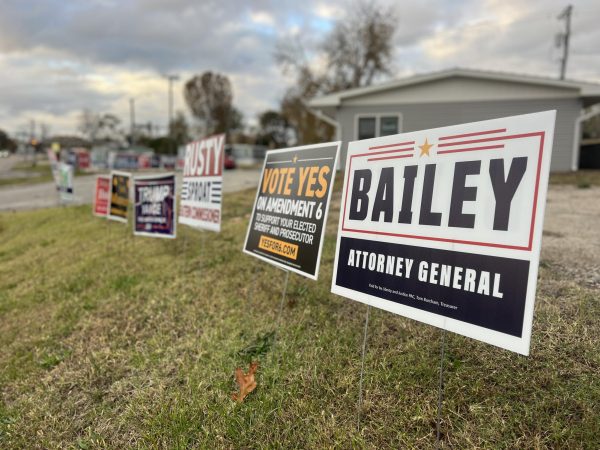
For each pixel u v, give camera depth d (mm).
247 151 48031
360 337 2711
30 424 2537
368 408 2121
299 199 2768
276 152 3150
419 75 14625
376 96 15422
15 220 10828
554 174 13469
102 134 78750
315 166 2695
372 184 2078
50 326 3801
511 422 1873
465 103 14719
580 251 4094
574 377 2061
